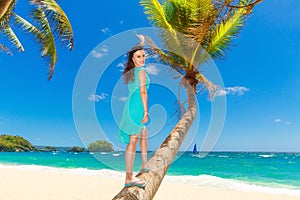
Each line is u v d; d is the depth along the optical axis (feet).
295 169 87.81
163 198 29.58
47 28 24.47
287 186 52.29
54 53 25.86
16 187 33.60
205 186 38.04
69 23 20.27
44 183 37.37
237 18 23.04
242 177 68.90
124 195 7.25
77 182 38.96
